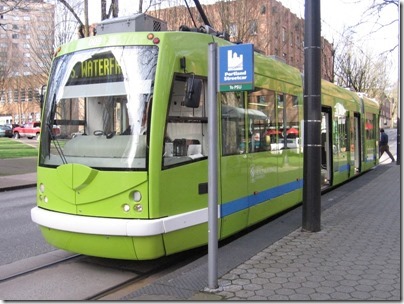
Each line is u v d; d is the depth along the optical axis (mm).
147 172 5395
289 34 28250
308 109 7195
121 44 5816
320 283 4781
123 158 5496
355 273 5086
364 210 9062
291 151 9320
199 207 6027
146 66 5648
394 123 86062
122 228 5312
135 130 5527
